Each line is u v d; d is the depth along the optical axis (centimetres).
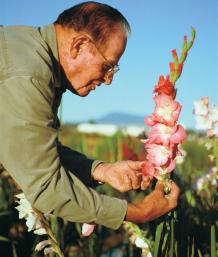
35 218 99
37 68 89
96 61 97
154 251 94
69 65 98
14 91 88
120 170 105
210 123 108
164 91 87
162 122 88
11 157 88
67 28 97
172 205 92
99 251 148
